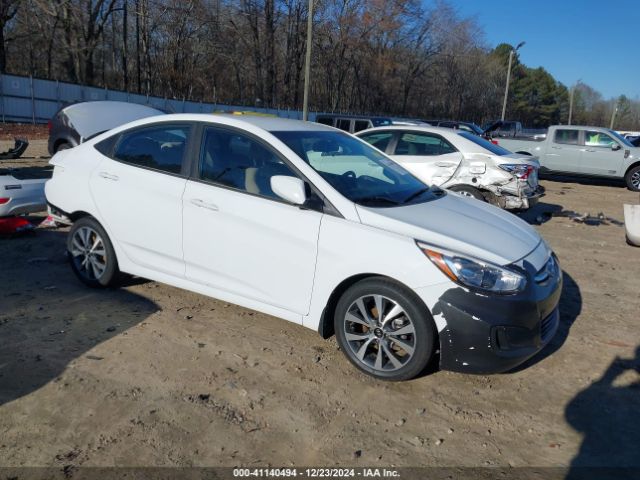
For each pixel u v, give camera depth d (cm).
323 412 326
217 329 429
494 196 826
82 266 499
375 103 5016
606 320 484
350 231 359
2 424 301
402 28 4778
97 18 3844
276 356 390
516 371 385
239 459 282
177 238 432
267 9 4284
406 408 335
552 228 891
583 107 9750
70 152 513
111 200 464
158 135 455
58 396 328
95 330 417
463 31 5638
